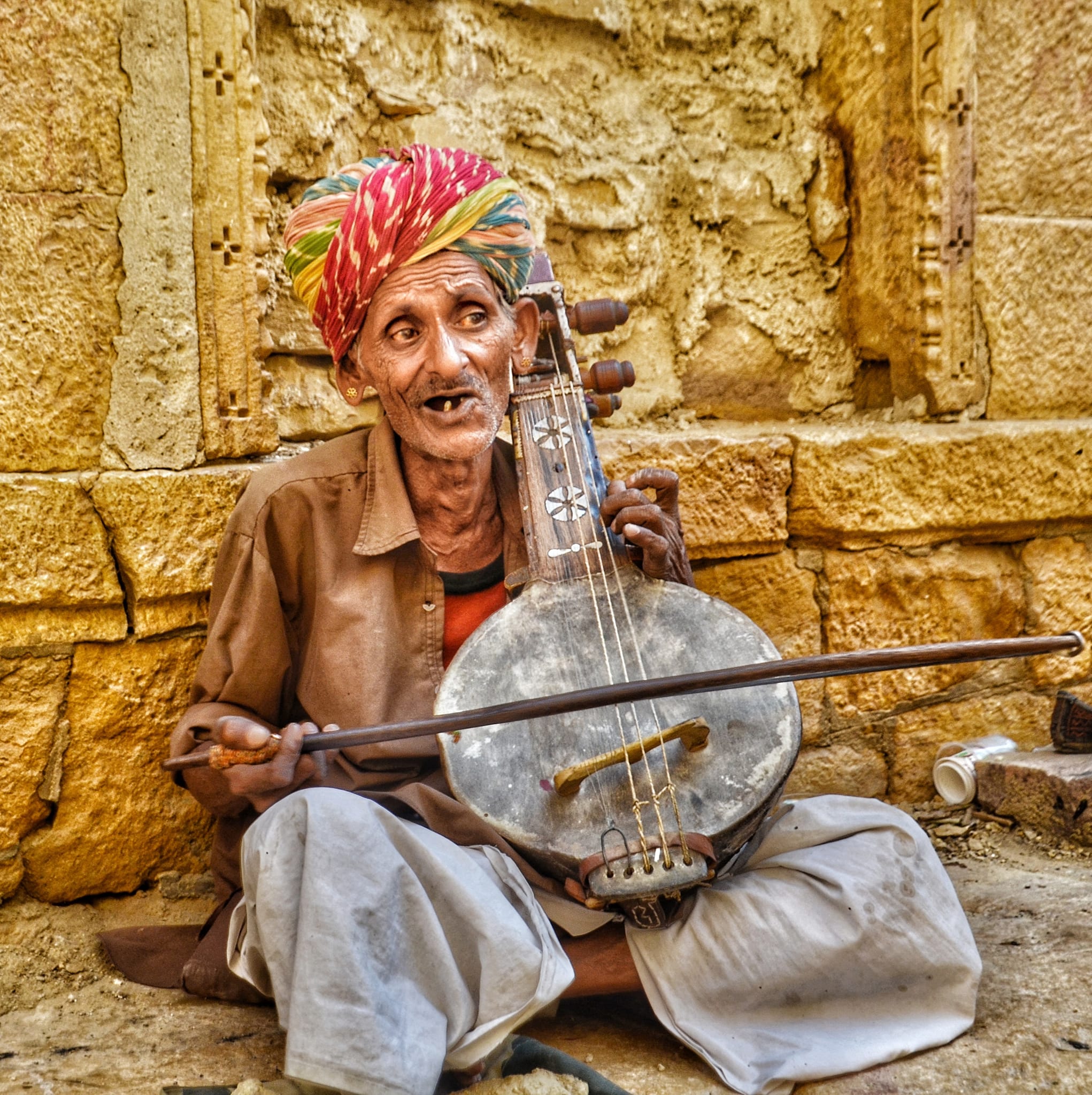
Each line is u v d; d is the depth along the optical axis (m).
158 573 2.34
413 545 2.17
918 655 1.82
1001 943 2.13
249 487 2.16
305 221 2.04
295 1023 1.55
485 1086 1.67
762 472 2.85
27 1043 1.92
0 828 2.29
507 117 2.87
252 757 1.83
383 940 1.64
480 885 1.75
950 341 3.04
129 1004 2.07
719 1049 1.77
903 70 2.97
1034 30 3.07
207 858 2.46
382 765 2.07
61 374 2.33
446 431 2.03
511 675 1.96
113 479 2.31
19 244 2.28
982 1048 1.79
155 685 2.39
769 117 3.12
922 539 3.02
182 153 2.37
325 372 2.72
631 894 1.74
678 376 3.12
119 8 2.29
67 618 2.31
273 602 2.10
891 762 3.00
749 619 2.04
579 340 2.97
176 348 2.39
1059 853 2.62
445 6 2.78
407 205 1.96
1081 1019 1.83
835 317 3.20
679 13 3.03
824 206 3.14
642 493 2.16
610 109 2.99
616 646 2.00
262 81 2.59
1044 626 3.15
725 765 1.87
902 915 1.83
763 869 1.94
